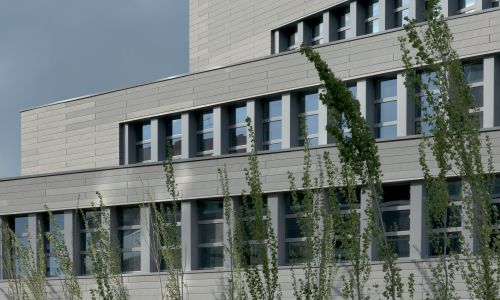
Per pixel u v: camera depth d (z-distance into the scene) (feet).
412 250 70.54
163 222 75.92
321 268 59.57
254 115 88.79
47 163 107.55
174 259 75.15
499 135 68.44
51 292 89.51
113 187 87.51
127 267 86.63
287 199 78.38
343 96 46.98
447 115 48.73
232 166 80.59
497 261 51.55
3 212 94.22
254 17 107.96
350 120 47.26
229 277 78.02
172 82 95.40
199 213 82.94
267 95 87.76
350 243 52.70
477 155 48.80
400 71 78.33
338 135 47.57
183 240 82.64
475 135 48.91
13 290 83.41
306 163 61.77
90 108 103.24
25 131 110.22
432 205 51.60
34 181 92.63
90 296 86.99
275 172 78.18
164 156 96.78
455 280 67.87
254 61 88.84
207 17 115.55
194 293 80.53
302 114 86.02
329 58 83.05
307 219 59.57
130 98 99.19
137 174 86.12
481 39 74.33
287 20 103.14
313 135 84.84
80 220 90.17
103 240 77.05
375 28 94.38
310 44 101.91
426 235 70.54
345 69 81.87
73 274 77.92
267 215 60.29
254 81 88.69
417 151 71.15
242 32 109.70
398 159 71.87
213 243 81.66
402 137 71.92
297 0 101.91
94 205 84.43
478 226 50.34
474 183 48.80
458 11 87.61
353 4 95.50
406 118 77.66
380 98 80.79
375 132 80.69
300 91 86.07
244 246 68.49
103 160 101.40
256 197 58.54
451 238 69.36
